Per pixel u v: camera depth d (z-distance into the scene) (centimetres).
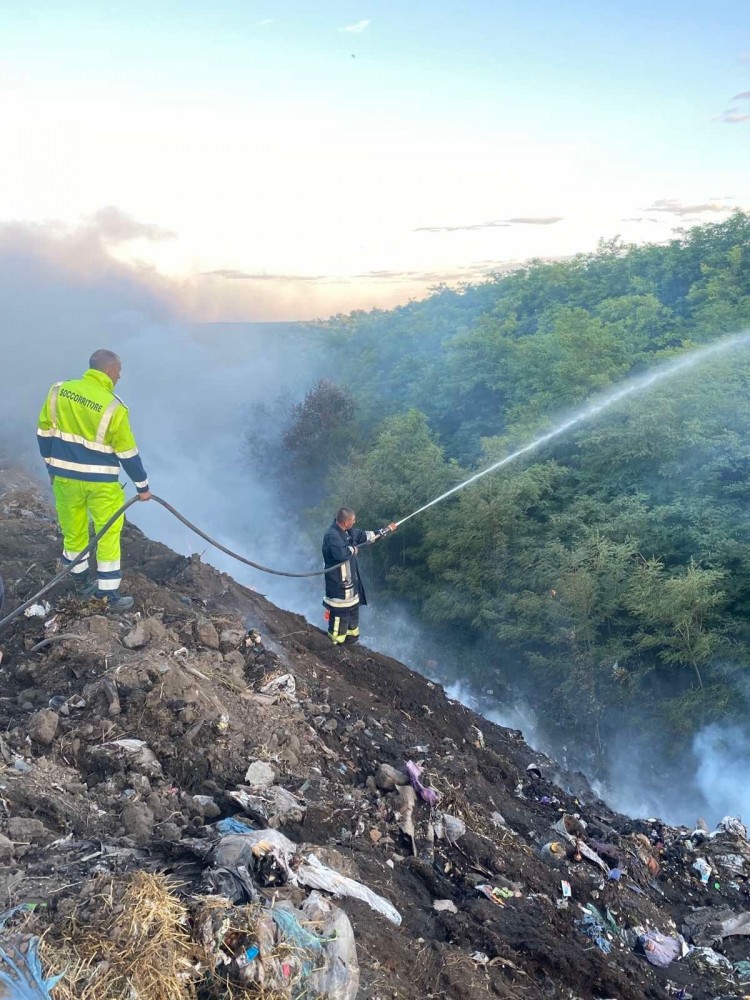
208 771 542
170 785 520
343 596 908
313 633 913
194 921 344
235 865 402
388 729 722
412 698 880
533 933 502
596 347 3156
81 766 518
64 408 670
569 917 565
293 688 688
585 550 2131
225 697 619
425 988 410
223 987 326
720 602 1970
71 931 333
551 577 2223
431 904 496
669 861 761
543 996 456
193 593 838
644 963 565
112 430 673
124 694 576
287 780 559
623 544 2162
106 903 347
